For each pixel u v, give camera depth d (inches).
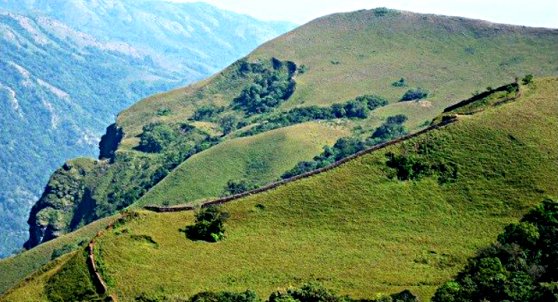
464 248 3198.8
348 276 2997.0
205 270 2999.5
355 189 3690.9
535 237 3043.8
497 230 3309.5
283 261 3102.9
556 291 2549.2
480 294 2704.2
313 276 2994.6
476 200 3563.0
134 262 3016.7
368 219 3462.1
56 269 3053.6
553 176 3636.8
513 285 2684.5
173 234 3270.2
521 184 3614.7
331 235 3344.0
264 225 3420.3
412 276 2999.5
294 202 3602.4
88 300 2792.8
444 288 2785.4
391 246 3250.5
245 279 2952.8
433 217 3474.4
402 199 3614.7
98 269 2945.4
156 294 2810.0
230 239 3277.6
